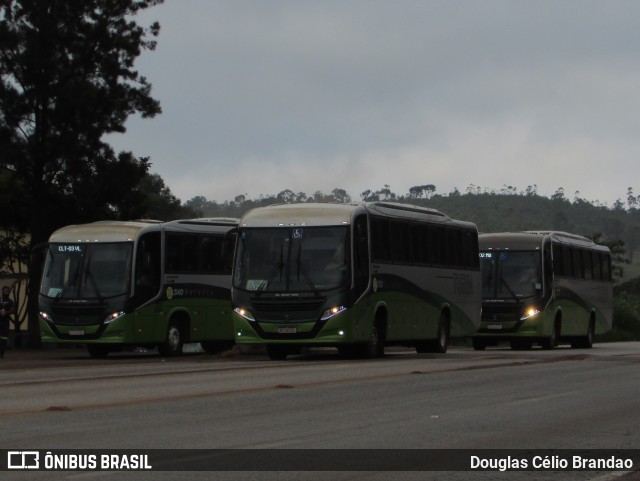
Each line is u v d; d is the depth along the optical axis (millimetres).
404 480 10641
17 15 42875
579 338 48719
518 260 43062
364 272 30203
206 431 13828
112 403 17078
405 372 24312
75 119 43094
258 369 25625
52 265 34531
